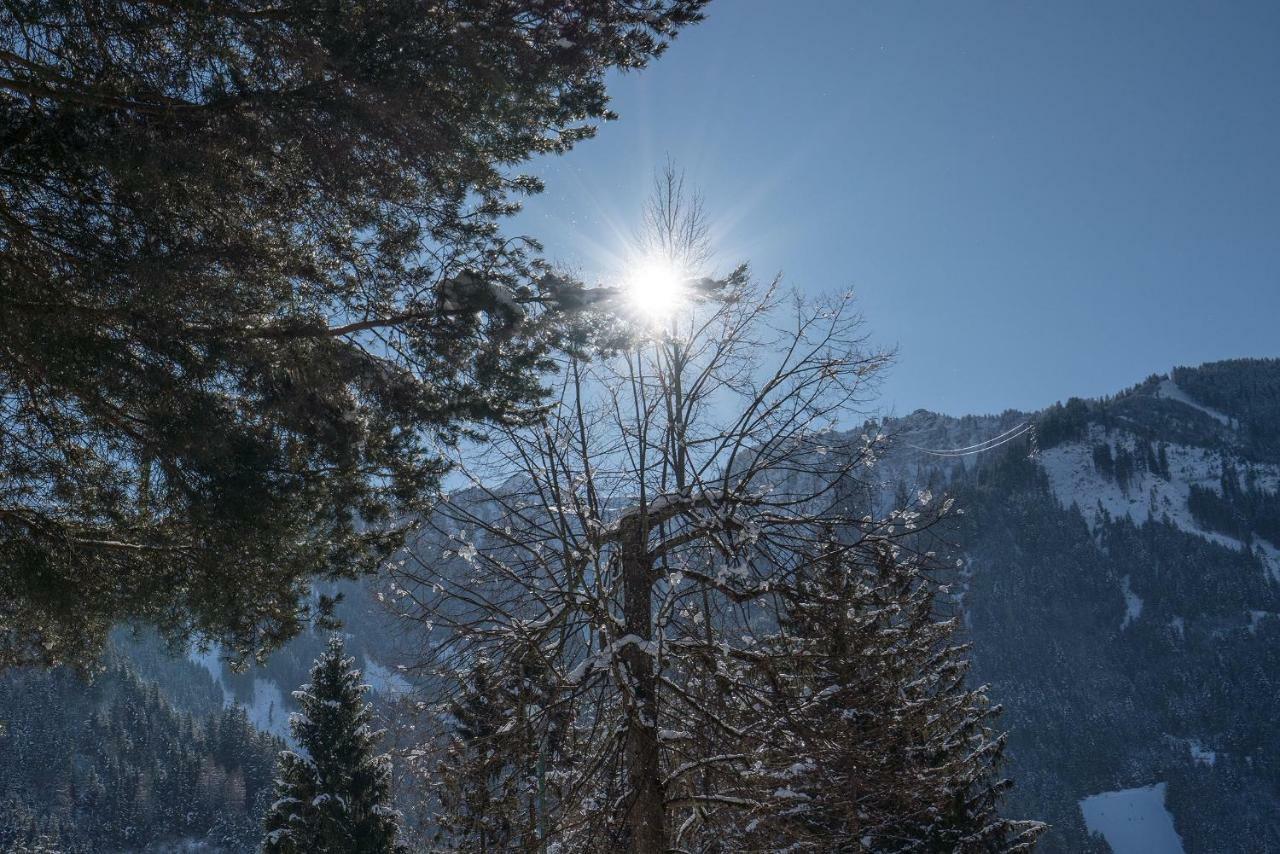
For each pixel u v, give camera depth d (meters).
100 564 7.14
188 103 6.53
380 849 20.28
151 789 121.88
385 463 8.07
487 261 8.17
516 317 7.65
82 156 5.91
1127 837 188.00
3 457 6.50
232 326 6.81
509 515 11.70
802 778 10.31
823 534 11.45
